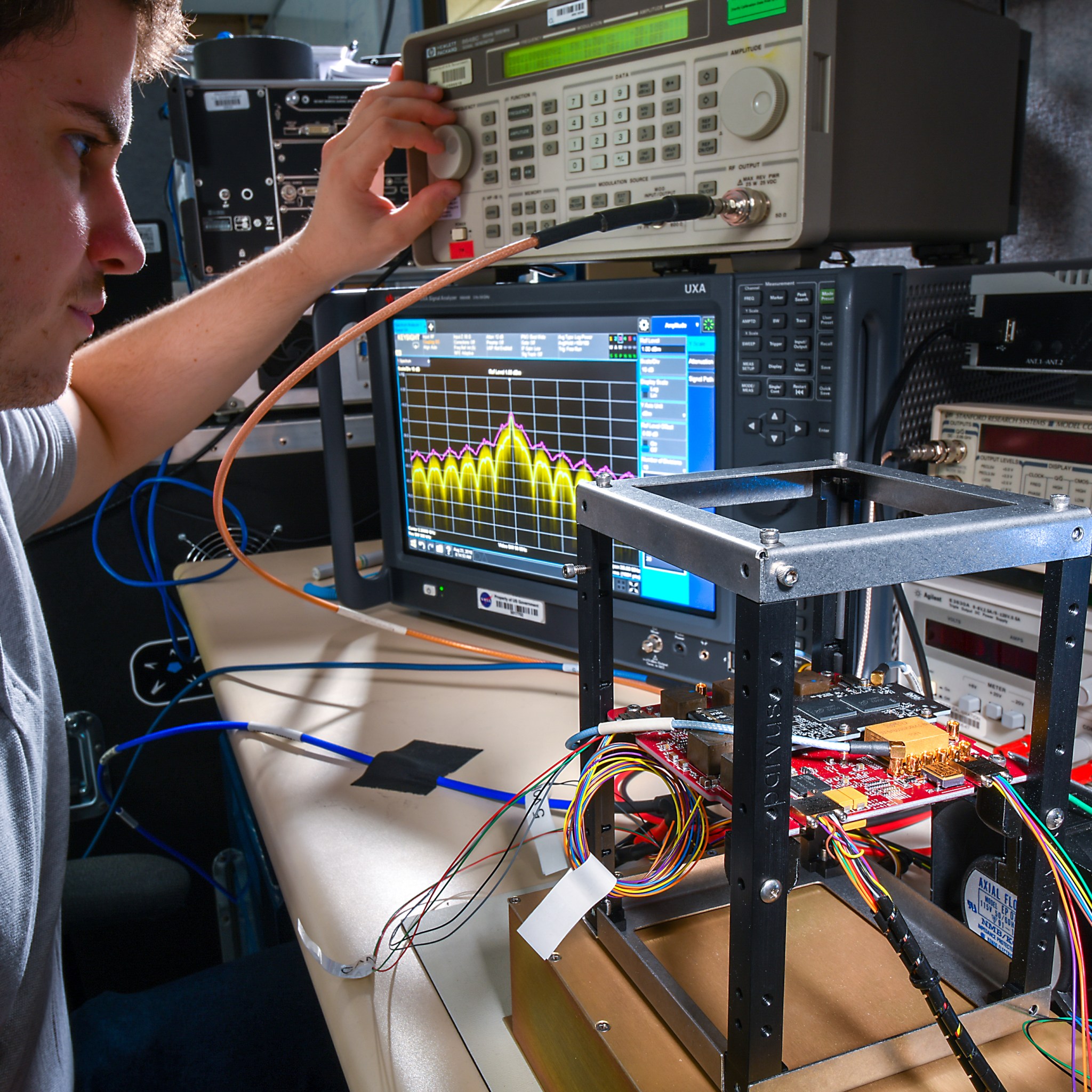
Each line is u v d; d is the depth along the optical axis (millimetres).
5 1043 729
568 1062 492
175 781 1612
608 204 884
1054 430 755
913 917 540
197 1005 1026
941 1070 448
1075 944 455
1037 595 780
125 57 510
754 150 769
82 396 1030
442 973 604
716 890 562
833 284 771
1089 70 1015
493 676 1080
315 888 690
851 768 511
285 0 2303
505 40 923
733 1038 418
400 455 1227
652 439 949
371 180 983
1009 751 659
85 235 531
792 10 719
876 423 812
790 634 383
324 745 906
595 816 548
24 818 717
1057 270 808
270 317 1056
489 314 1054
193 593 1407
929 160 872
